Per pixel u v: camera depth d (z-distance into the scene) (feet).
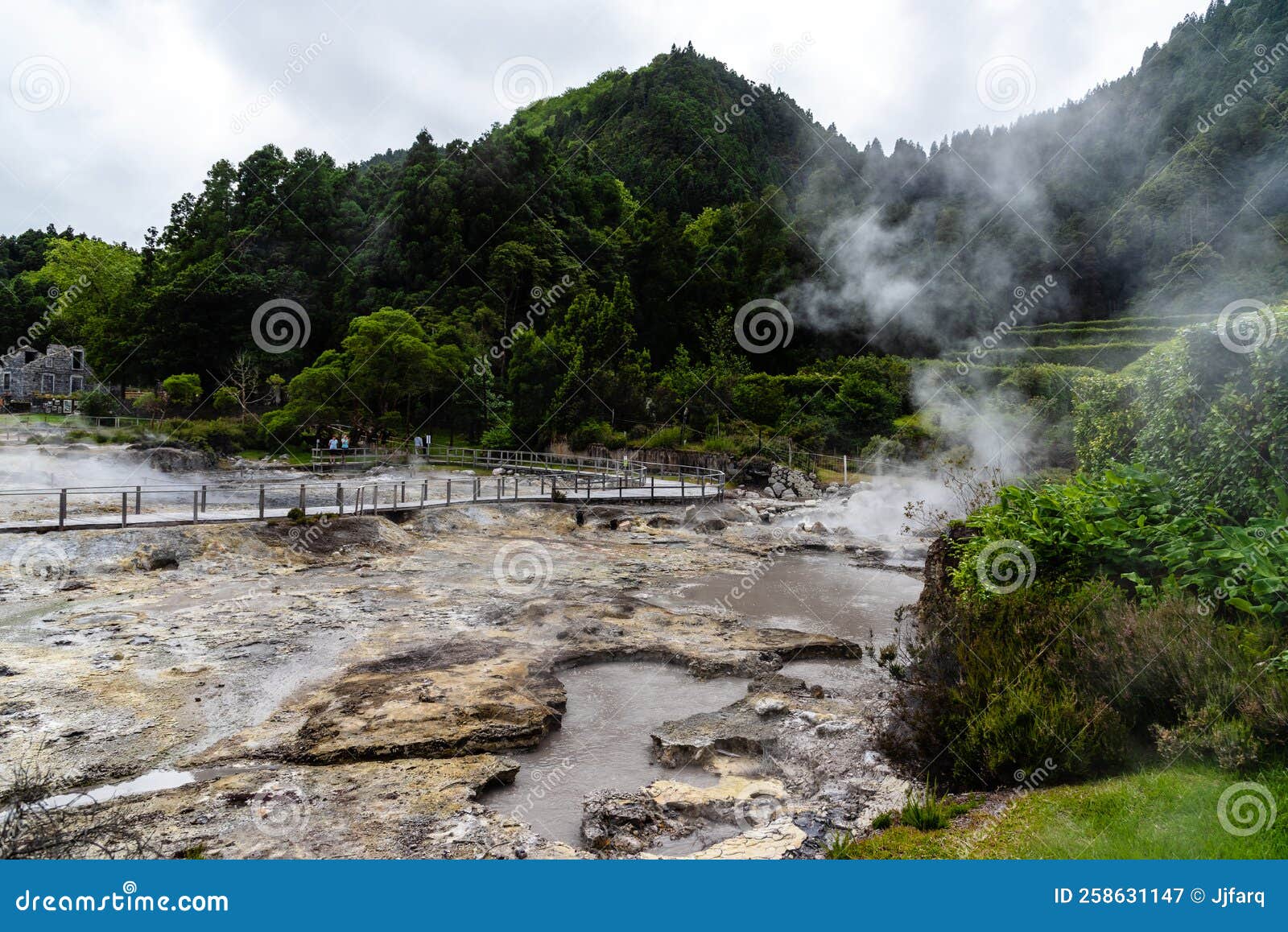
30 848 19.20
